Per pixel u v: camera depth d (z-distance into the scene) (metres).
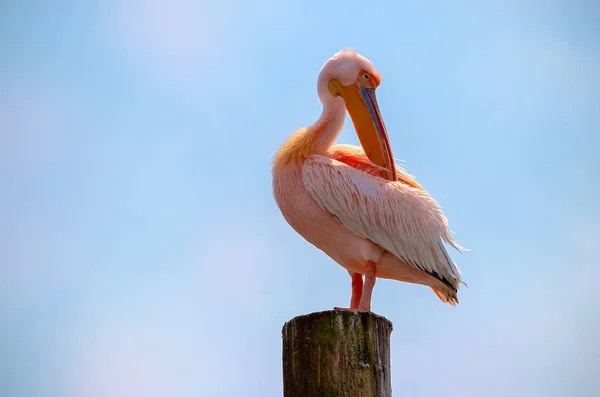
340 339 8.62
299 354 8.70
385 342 8.88
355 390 8.45
